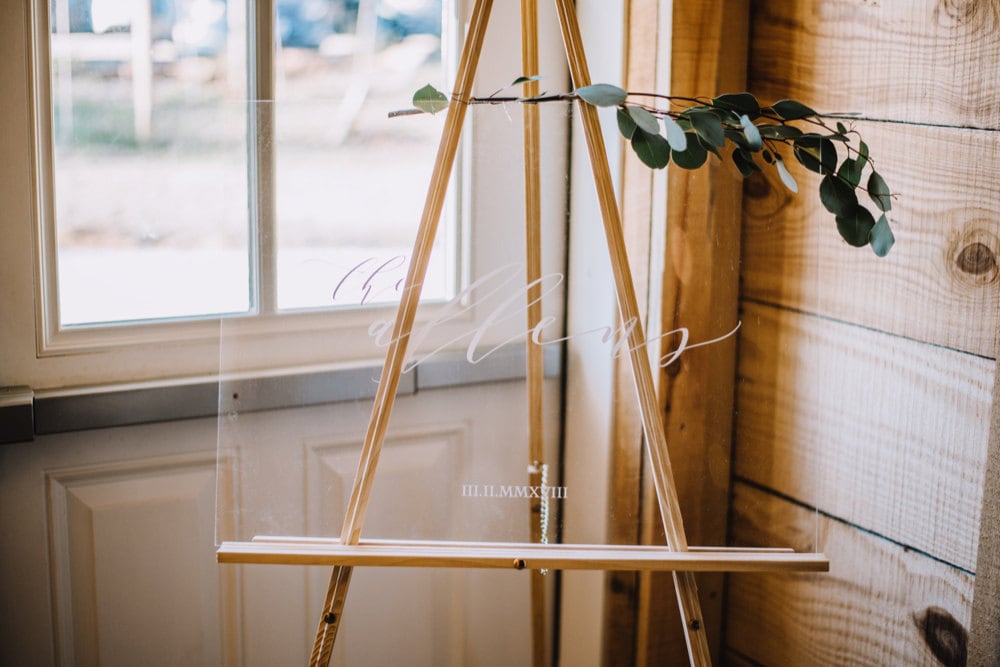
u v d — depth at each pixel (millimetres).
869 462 1412
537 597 1387
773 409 1243
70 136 1366
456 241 1147
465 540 1208
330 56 1496
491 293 1167
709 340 1196
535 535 1223
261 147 1093
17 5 1282
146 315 1456
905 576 1374
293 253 1116
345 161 1114
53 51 1335
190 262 1468
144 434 1446
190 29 1408
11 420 1312
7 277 1334
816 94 1436
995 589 1225
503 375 1189
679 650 1662
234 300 1136
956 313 1264
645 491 1297
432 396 1174
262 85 1451
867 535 1428
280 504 1164
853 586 1460
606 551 1188
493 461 1206
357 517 1158
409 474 1192
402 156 1128
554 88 1642
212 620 1543
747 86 1543
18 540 1397
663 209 1403
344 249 1127
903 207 1325
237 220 1125
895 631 1397
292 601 1582
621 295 1184
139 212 1427
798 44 1451
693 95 1479
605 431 1228
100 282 1421
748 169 1132
